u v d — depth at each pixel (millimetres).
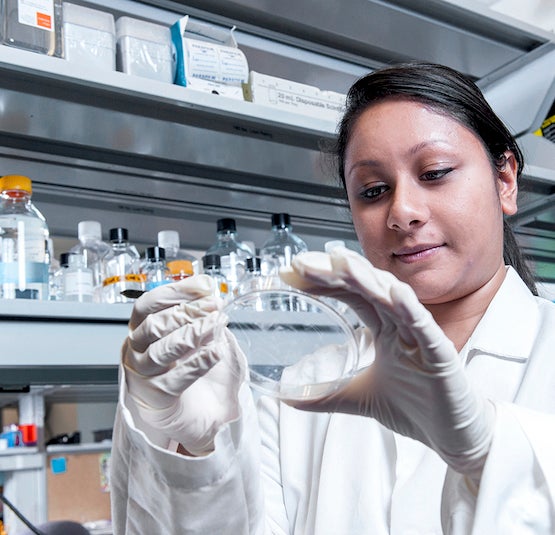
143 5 1861
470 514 706
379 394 691
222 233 2066
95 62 1558
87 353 1437
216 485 745
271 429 1144
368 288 585
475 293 1082
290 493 1066
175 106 1601
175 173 1890
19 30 1465
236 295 704
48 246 1738
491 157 1059
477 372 1013
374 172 1020
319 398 713
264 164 1910
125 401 740
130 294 1549
